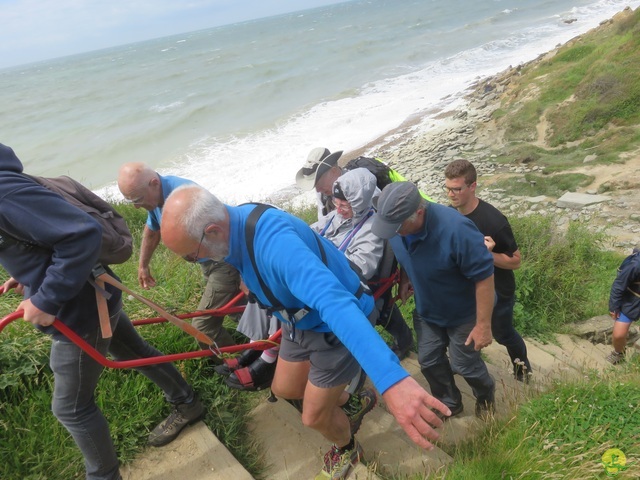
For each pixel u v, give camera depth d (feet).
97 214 7.87
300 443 10.39
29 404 9.84
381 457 10.19
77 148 87.81
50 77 320.70
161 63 266.16
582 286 21.30
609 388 9.72
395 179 12.51
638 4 136.87
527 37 121.70
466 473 8.52
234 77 144.15
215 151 71.61
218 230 6.63
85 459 8.54
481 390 11.37
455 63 106.42
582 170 43.65
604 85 52.49
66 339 7.70
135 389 10.48
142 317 12.54
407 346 13.24
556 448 8.45
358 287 8.09
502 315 12.98
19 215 6.40
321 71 125.59
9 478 8.95
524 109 57.57
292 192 51.31
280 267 6.57
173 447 10.02
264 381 10.52
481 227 12.02
